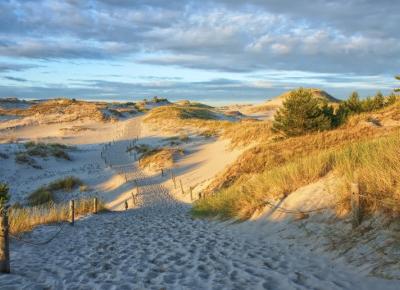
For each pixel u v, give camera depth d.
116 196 31.94
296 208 9.11
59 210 19.28
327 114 25.83
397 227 5.74
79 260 7.80
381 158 7.89
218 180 24.16
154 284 5.59
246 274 5.77
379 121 20.77
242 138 38.50
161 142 55.09
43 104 100.56
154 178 36.66
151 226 13.11
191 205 22.16
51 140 67.19
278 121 26.66
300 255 6.60
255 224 9.96
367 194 6.77
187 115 82.88
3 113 89.94
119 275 6.27
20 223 11.92
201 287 5.29
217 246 8.32
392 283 4.67
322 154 11.61
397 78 16.27
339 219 7.17
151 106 128.12
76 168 44.31
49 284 5.80
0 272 6.38
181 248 8.47
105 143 63.47
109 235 11.59
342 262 5.75
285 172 11.30
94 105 97.56
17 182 37.94
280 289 4.96
